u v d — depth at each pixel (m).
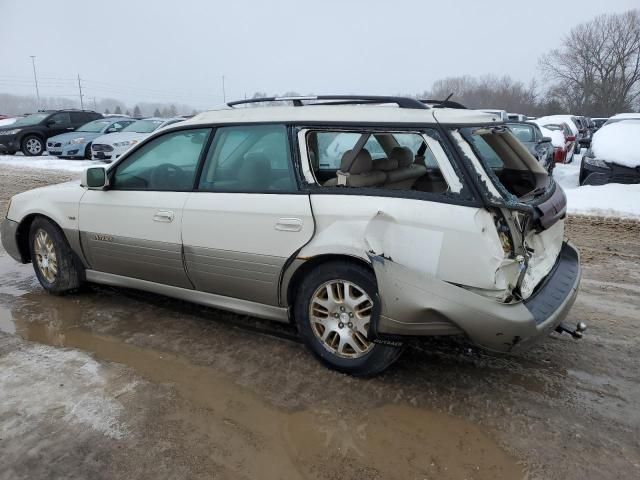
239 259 3.55
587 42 58.25
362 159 3.41
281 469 2.54
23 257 4.93
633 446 2.71
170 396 3.12
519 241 2.92
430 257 2.88
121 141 15.77
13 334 3.94
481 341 2.85
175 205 3.81
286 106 3.59
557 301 3.14
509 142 3.71
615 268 5.62
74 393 3.14
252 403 3.06
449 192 2.92
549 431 2.83
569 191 9.93
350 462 2.58
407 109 3.18
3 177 12.77
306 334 3.47
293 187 3.39
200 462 2.58
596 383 3.30
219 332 3.99
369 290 3.13
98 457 2.60
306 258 3.29
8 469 2.52
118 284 4.39
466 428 2.85
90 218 4.27
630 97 58.28
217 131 3.75
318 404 3.06
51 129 19.11
